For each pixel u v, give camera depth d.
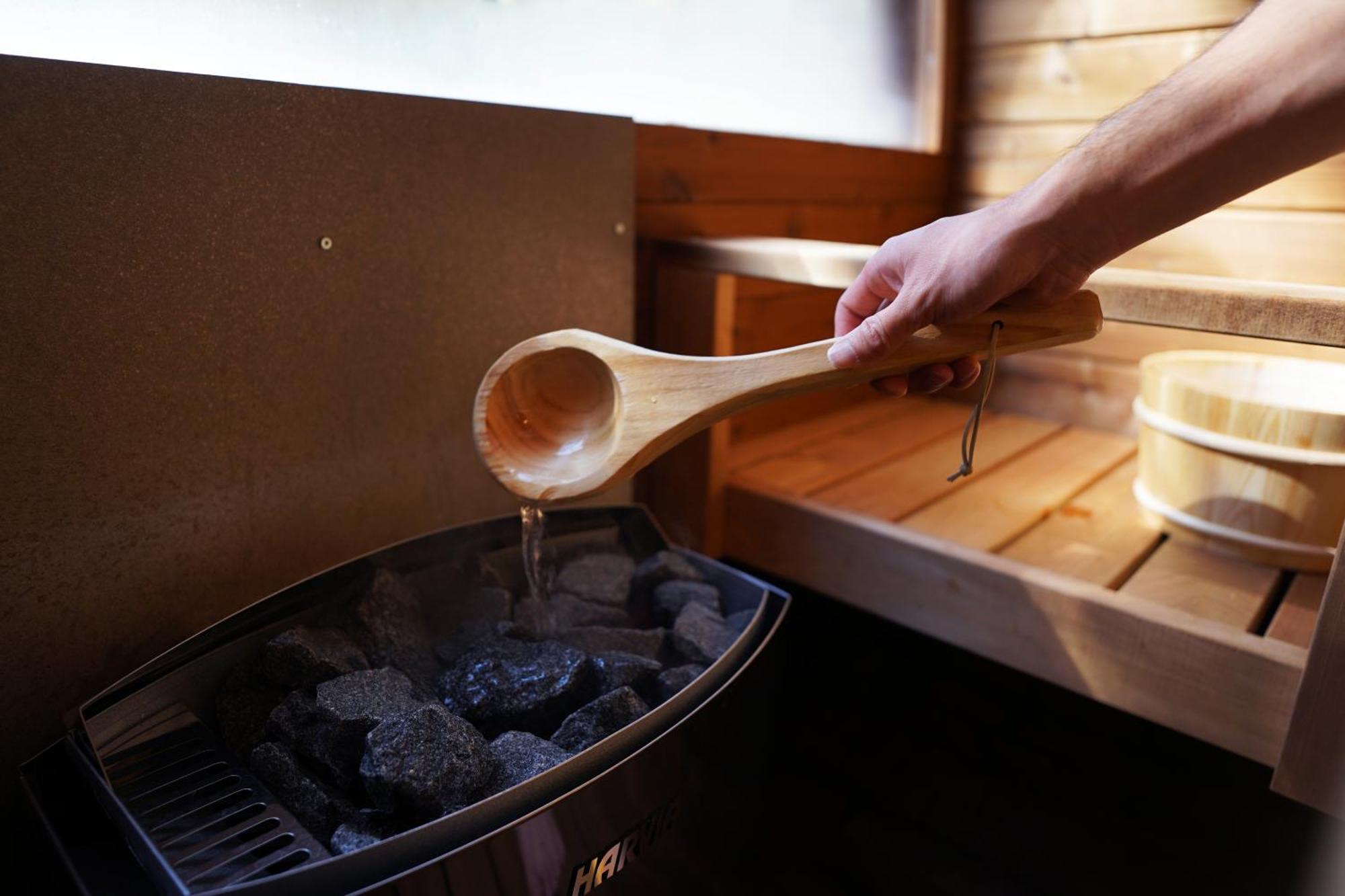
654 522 0.81
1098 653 0.72
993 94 1.26
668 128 0.93
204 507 0.65
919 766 0.94
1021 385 1.27
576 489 0.59
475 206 0.75
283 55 0.68
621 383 0.59
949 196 1.35
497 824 0.50
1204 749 0.96
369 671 0.61
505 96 0.83
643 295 0.95
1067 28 1.16
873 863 0.82
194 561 0.65
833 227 1.16
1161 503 0.85
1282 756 0.61
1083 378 1.21
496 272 0.78
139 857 0.48
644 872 0.58
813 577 0.90
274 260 0.65
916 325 0.55
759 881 0.80
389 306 0.72
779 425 1.18
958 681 1.08
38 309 0.56
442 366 0.76
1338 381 0.86
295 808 0.55
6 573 0.57
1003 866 0.81
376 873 0.47
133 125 0.58
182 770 0.56
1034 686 1.06
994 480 0.99
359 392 0.72
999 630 0.77
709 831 0.63
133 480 0.61
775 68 1.08
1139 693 0.71
